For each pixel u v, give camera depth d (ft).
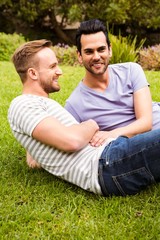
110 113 11.95
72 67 34.91
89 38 11.50
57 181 11.27
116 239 8.88
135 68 12.23
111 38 35.40
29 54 10.62
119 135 11.03
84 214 9.94
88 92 12.05
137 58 37.29
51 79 10.77
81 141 10.23
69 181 10.74
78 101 12.08
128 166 10.04
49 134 10.13
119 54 34.83
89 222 9.55
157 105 12.73
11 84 26.30
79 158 10.46
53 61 10.79
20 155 13.50
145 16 51.75
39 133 10.18
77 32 11.79
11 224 9.48
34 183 11.38
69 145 10.11
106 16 50.44
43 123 10.15
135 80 12.04
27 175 11.76
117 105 12.00
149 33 57.00
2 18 55.98
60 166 10.59
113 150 10.15
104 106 11.97
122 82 12.09
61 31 56.44
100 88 12.02
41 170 12.05
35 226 9.43
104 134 10.79
